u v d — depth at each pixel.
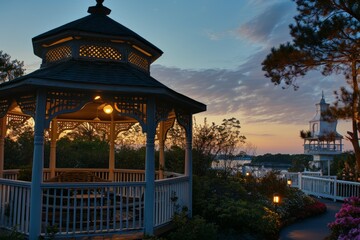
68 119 11.25
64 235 6.89
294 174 19.92
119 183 7.36
